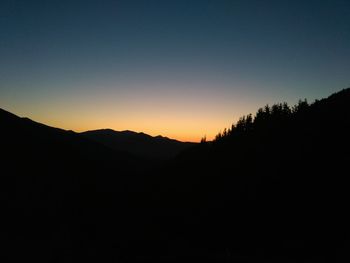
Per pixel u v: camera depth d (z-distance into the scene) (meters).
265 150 87.19
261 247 44.50
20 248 49.53
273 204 56.56
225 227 56.97
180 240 57.66
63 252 52.81
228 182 79.38
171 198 91.44
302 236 42.84
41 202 76.81
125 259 44.03
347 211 43.12
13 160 93.12
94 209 88.31
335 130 72.19
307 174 60.34
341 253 33.78
